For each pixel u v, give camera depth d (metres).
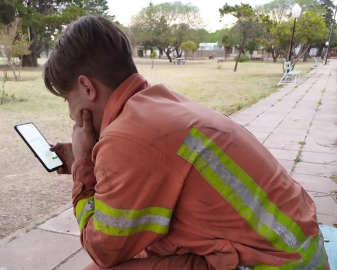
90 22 1.21
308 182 3.96
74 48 1.20
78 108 1.29
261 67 35.47
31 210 3.44
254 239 1.16
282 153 5.10
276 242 1.16
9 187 4.10
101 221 1.14
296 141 5.81
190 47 51.25
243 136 1.25
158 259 1.28
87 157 1.34
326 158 4.85
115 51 1.22
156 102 1.22
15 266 2.38
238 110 9.27
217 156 1.15
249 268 1.17
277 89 14.49
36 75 22.89
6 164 5.04
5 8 26.22
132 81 1.25
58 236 2.77
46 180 4.35
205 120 1.20
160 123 1.14
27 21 27.02
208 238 1.19
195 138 1.15
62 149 1.66
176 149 1.13
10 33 19.41
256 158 1.21
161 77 22.22
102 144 1.16
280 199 1.21
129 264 1.28
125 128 1.14
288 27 22.06
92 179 1.31
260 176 1.19
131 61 1.27
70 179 4.38
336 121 7.54
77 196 1.29
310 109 9.20
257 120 7.75
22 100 11.84
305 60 53.25
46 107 10.45
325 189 3.75
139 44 55.69
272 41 26.48
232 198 1.15
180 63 43.19
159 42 52.47
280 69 31.66
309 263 1.17
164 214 1.15
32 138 1.66
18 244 2.65
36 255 2.51
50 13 30.81
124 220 1.12
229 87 15.98
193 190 1.14
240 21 27.27
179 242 1.23
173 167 1.12
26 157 5.39
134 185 1.11
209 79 20.73
